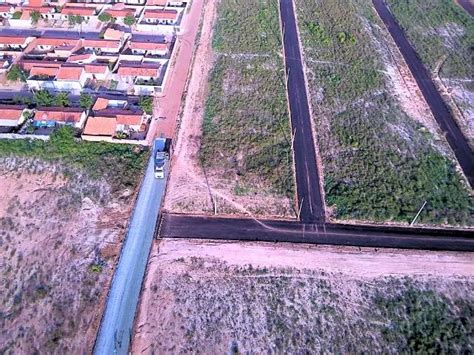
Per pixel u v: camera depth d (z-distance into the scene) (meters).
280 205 68.56
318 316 55.59
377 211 67.50
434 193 71.44
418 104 90.69
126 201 67.12
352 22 113.19
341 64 98.50
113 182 69.06
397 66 100.94
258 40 103.88
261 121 82.75
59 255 60.03
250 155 76.19
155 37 101.81
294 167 74.50
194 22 108.44
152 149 75.25
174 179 71.00
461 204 70.25
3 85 85.69
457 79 98.31
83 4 108.94
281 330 53.97
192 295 56.84
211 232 64.19
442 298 58.34
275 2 119.81
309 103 87.62
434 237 65.38
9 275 58.03
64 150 71.81
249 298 57.00
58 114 76.12
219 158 75.12
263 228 65.25
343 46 104.12
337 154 77.38
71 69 85.12
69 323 53.09
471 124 86.75
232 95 88.00
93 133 74.44
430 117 87.81
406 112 88.12
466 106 91.12
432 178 74.00
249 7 116.50
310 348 52.53
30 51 93.75
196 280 58.44
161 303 55.72
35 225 63.47
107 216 65.19
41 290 55.78
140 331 52.91
